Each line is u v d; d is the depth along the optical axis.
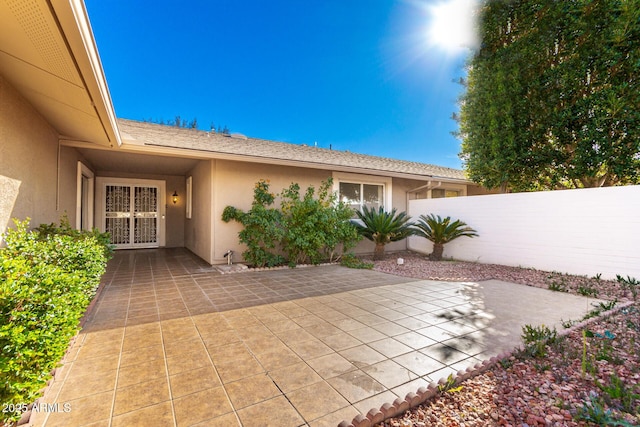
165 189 10.72
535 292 5.04
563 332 3.19
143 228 10.41
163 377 2.38
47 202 4.64
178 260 7.97
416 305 4.30
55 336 2.01
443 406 2.02
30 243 2.76
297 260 7.86
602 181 7.34
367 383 2.32
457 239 8.65
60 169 5.40
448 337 3.19
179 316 3.77
